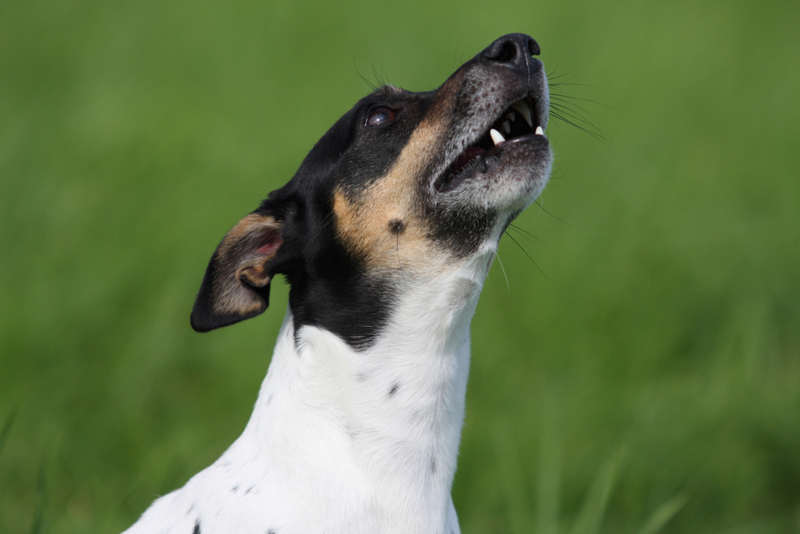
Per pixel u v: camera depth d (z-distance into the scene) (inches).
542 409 402.3
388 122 244.7
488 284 508.1
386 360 227.9
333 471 216.2
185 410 427.8
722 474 369.4
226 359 458.3
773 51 1010.1
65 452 376.5
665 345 462.0
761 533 353.4
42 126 657.6
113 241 507.2
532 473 364.2
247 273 249.1
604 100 770.8
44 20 978.7
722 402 398.9
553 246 534.6
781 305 495.8
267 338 462.6
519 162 226.7
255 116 722.2
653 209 585.0
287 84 804.6
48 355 430.9
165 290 472.4
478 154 239.6
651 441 375.9
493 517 364.5
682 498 320.8
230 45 925.2
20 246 500.4
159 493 344.8
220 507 220.8
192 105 749.3
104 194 553.6
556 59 843.4
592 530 302.2
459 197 227.8
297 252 245.1
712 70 913.5
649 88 827.4
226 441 405.1
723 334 468.4
